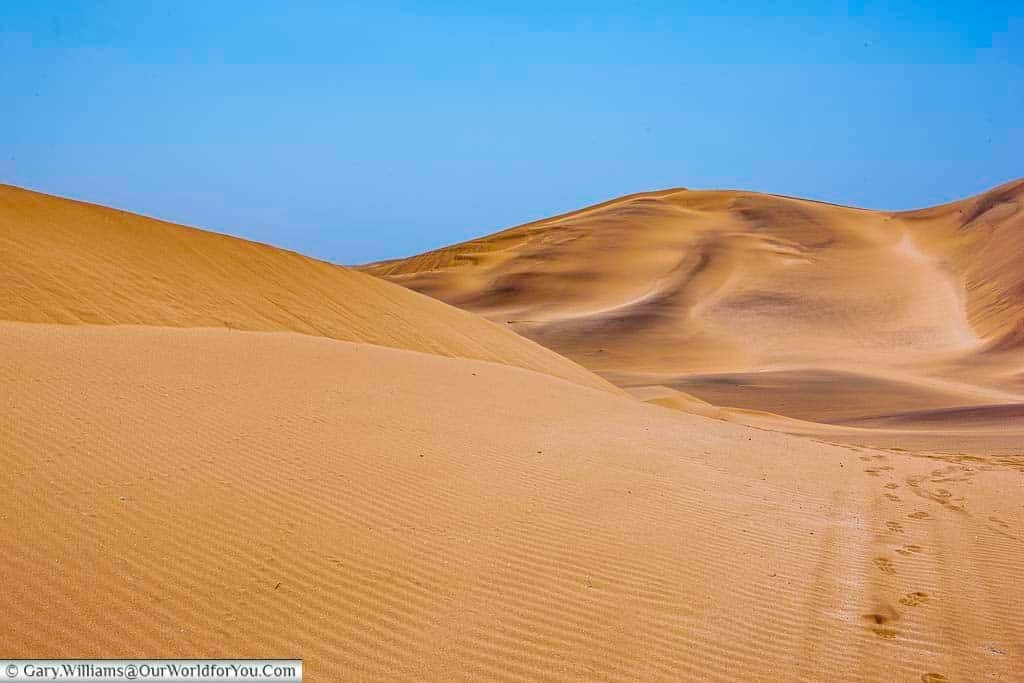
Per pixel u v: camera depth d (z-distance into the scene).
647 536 8.91
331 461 9.80
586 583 7.50
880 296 84.50
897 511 11.39
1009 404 44.81
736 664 6.39
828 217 108.19
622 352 72.06
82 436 9.00
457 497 9.30
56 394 10.27
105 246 20.61
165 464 8.68
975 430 32.91
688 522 9.60
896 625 7.36
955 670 6.58
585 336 76.25
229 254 24.14
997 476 14.74
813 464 14.52
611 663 6.18
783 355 71.94
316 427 11.20
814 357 71.06
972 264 89.06
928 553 9.42
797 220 106.38
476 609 6.74
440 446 11.42
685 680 6.07
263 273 24.05
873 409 48.97
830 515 10.76
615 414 17.36
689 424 17.75
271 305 21.98
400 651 5.98
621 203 123.56
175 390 11.63
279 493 8.48
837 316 80.62
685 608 7.23
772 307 82.56
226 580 6.55
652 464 12.32
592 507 9.66
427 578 7.17
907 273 89.94
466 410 14.41
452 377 17.86
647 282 90.06
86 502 7.38
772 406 50.50
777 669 6.37
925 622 7.45
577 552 8.19
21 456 8.10
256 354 15.70
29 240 18.81
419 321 26.59
